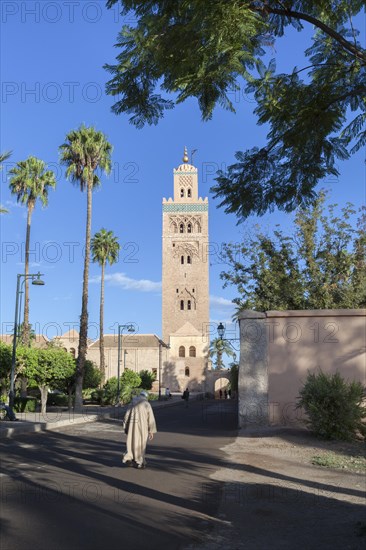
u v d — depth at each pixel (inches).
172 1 246.4
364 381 698.2
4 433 717.3
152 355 3326.8
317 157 315.6
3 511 277.3
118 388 1782.7
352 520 258.5
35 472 398.3
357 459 459.5
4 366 1208.8
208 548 220.4
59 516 267.4
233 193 328.5
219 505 294.7
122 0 259.8
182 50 250.5
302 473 396.5
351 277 979.3
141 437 419.5
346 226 984.3
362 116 307.4
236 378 1588.3
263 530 247.4
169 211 3681.1
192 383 3358.8
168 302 3577.8
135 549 217.2
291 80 295.6
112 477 376.5
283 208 333.1
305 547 220.4
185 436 662.5
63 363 1205.7
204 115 291.4
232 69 256.1
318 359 716.7
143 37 257.9
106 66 281.6
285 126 307.3
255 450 520.4
